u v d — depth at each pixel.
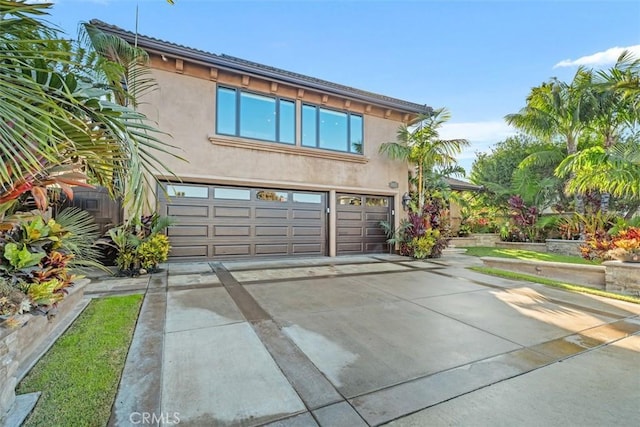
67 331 3.77
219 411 2.33
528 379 2.89
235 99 9.88
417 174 13.26
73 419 2.17
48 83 2.59
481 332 4.09
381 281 7.29
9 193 2.71
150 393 2.52
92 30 6.77
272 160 10.38
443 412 2.38
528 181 15.50
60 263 3.92
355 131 12.05
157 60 8.88
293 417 2.29
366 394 2.61
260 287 6.45
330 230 11.48
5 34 2.31
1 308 2.68
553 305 5.38
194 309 4.82
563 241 12.47
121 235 7.32
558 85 12.32
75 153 3.04
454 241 16.17
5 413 2.18
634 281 6.17
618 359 3.32
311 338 3.80
